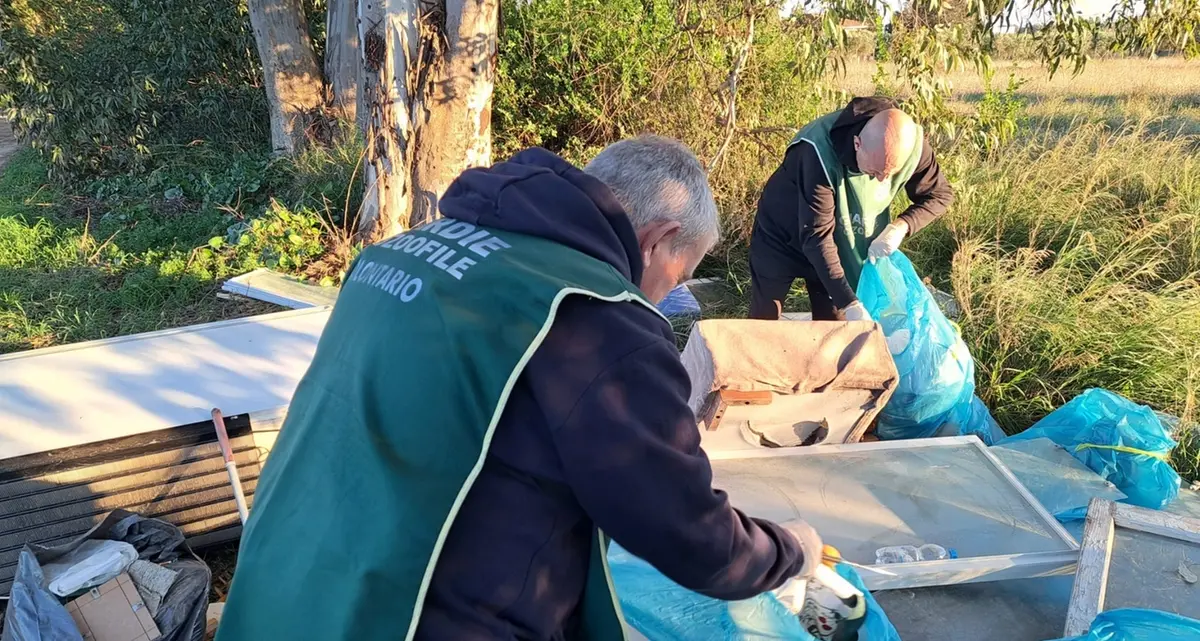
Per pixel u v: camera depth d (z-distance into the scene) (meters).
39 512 2.50
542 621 1.11
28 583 2.20
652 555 1.06
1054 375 3.71
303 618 1.09
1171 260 4.72
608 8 6.66
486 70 4.87
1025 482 2.56
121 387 2.81
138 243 6.07
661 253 1.37
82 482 2.53
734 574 1.14
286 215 5.52
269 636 1.13
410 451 1.06
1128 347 3.67
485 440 1.02
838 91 5.46
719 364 2.54
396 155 4.99
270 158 7.45
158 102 8.57
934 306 3.09
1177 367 3.51
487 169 1.29
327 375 1.21
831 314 3.67
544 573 1.10
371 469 1.07
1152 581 2.06
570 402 1.01
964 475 2.52
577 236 1.15
